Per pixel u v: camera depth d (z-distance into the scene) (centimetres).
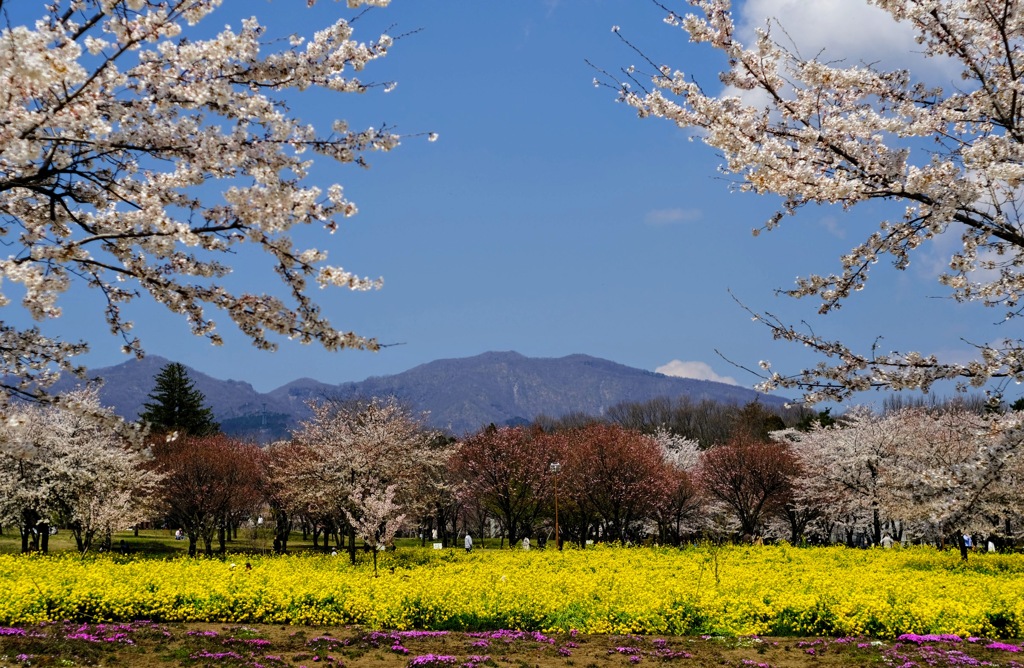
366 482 2638
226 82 546
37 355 634
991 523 2270
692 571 2092
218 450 3572
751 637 1244
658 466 4234
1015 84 518
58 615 1405
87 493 2867
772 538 4872
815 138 548
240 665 1028
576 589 1588
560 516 4578
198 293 561
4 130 468
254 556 2938
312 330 572
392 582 1673
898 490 2225
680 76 573
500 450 4119
